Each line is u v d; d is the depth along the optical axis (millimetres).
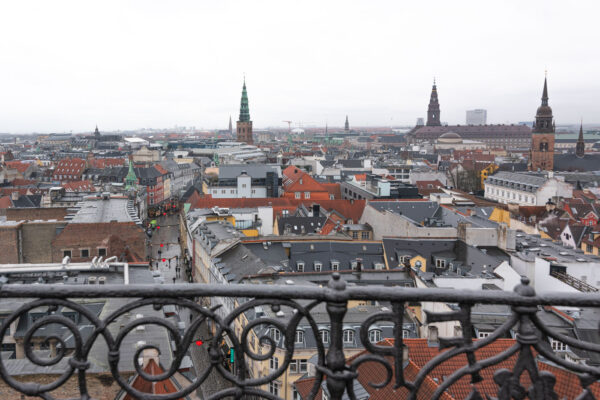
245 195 157250
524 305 7570
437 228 88000
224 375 7707
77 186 176000
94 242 76438
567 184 163750
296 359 47812
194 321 7664
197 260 98750
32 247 77438
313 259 78188
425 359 33938
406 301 7594
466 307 7625
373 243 80625
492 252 77188
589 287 63406
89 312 7527
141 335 35188
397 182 144000
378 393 31797
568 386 26219
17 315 7395
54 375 28297
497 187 187250
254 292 7676
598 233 103438
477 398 7684
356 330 48531
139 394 7594
